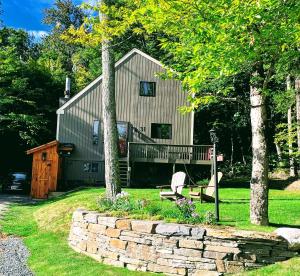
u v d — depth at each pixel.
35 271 9.34
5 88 28.58
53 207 16.41
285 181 23.61
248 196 16.45
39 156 25.30
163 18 8.55
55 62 46.72
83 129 27.44
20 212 17.97
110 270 8.81
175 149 27.53
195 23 8.12
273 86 29.05
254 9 7.25
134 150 27.06
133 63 27.84
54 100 35.09
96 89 27.73
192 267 8.24
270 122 33.84
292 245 8.02
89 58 46.31
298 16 7.60
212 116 35.44
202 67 8.21
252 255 8.00
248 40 7.76
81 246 10.45
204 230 8.29
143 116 27.69
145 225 8.86
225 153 36.97
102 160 27.41
